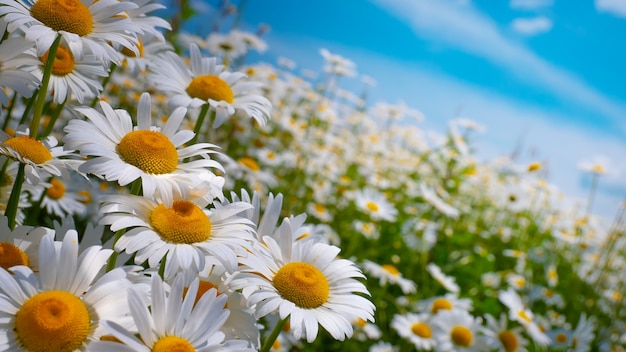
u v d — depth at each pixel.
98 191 0.37
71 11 0.22
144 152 0.20
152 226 0.20
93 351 0.16
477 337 0.43
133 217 0.19
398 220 0.72
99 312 0.17
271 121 0.67
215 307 0.17
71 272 0.17
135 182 0.20
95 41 0.22
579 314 0.64
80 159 0.25
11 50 0.22
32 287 0.16
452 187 0.80
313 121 0.78
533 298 0.62
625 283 0.75
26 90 0.22
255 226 0.22
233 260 0.19
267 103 0.30
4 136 0.23
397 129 1.06
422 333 0.43
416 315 0.45
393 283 0.57
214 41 0.52
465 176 0.84
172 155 0.21
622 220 0.68
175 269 0.19
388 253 0.64
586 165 0.72
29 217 0.31
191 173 0.21
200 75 0.29
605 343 0.59
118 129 0.20
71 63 0.25
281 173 0.66
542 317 0.57
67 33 0.22
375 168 0.86
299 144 0.68
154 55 0.32
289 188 0.60
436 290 0.57
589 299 0.69
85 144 0.19
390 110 0.96
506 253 0.74
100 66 0.26
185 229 0.19
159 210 0.20
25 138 0.22
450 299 0.48
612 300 0.69
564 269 0.78
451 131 0.77
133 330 0.17
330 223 0.66
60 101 0.24
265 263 0.21
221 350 0.17
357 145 0.93
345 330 0.21
